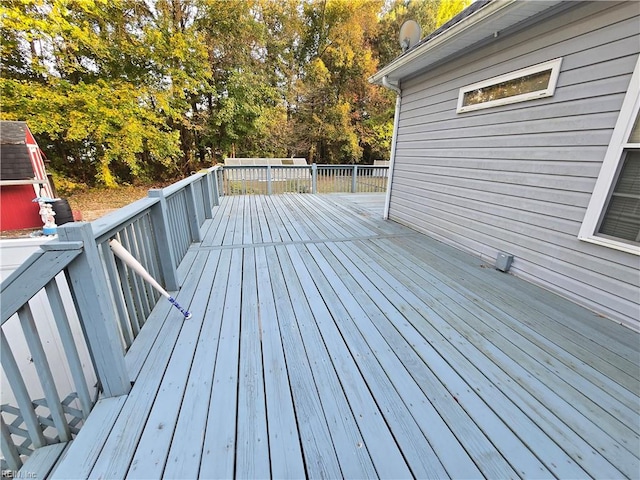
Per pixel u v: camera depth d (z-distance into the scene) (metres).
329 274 2.72
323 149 15.93
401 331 1.87
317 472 1.04
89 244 1.13
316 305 2.17
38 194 7.25
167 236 2.24
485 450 1.12
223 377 1.47
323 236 3.98
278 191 8.14
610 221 2.05
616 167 1.98
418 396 1.37
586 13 2.07
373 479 1.02
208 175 5.13
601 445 1.15
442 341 1.78
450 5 14.39
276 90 13.20
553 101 2.35
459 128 3.41
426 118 4.01
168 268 2.31
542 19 2.37
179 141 11.31
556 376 1.50
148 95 10.09
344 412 1.28
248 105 11.99
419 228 4.29
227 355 1.63
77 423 1.29
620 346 1.76
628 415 1.28
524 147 2.62
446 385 1.44
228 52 11.69
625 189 1.96
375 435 1.18
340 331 1.86
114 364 1.29
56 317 1.11
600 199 2.08
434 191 3.91
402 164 4.65
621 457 1.10
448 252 3.39
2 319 0.98
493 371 1.53
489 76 2.95
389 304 2.20
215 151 13.28
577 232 2.24
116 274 1.57
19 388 1.08
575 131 2.21
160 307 2.12
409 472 1.04
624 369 1.56
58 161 10.77
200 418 1.24
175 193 2.83
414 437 1.17
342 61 13.54
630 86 1.87
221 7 10.85
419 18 13.94
